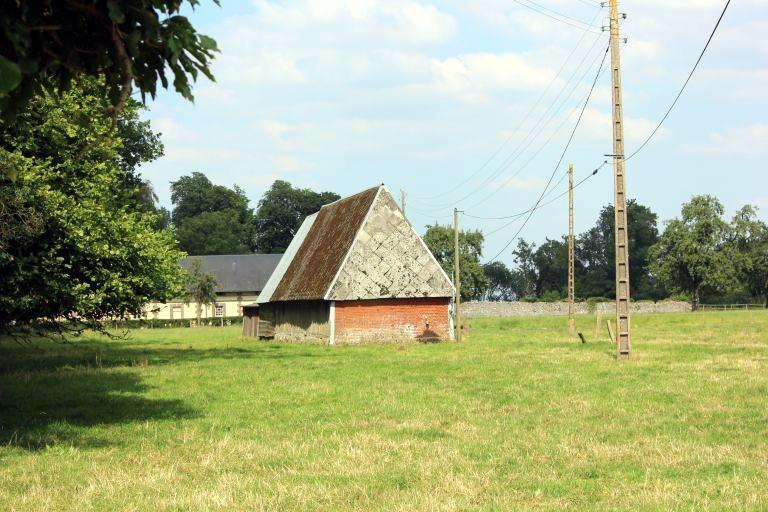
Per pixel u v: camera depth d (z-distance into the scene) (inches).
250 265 4515.3
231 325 3986.2
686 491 377.1
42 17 328.5
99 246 953.5
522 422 609.9
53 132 946.7
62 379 1010.1
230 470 448.8
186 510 358.0
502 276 6958.7
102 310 1046.4
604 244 6171.3
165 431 589.6
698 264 4704.7
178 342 2139.5
